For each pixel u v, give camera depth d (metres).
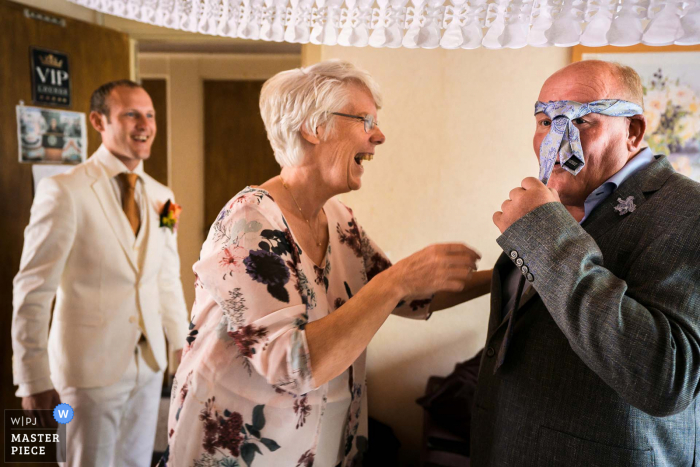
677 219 0.75
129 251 1.82
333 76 0.95
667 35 0.30
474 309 2.09
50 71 2.26
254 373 0.92
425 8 0.36
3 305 2.11
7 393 2.12
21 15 2.14
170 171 4.02
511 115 1.97
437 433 1.90
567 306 0.70
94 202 1.76
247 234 0.86
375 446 2.03
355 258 1.16
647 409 0.67
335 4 0.40
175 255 2.06
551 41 0.33
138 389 1.88
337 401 1.02
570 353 0.82
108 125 1.83
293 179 1.02
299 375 0.78
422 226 2.09
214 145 4.01
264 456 0.95
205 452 0.95
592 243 0.73
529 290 0.90
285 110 0.94
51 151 2.29
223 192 4.03
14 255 2.15
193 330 0.99
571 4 0.32
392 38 0.38
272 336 0.80
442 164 2.04
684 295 0.70
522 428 0.86
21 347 1.64
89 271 1.74
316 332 0.78
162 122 4.00
